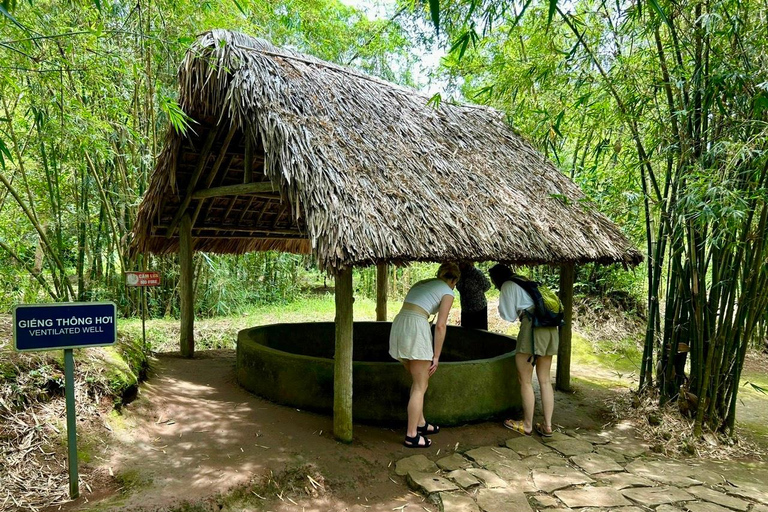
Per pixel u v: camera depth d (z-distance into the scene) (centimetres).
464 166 420
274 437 313
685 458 340
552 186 474
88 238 679
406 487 281
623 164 437
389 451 316
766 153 293
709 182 307
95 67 303
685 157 364
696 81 346
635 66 387
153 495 234
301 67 408
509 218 379
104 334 237
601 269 751
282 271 1047
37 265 636
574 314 724
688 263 384
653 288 427
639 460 331
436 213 334
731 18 328
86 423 287
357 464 294
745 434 389
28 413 272
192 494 238
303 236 645
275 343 499
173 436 306
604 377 544
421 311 323
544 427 365
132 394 340
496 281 390
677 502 270
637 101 387
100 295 655
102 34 300
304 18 775
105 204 545
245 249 623
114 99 382
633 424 396
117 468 259
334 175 306
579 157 745
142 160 573
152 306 756
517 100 534
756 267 343
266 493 257
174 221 498
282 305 965
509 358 397
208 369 465
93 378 313
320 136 334
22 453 249
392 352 327
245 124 399
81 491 236
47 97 355
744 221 334
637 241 501
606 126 424
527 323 362
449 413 364
